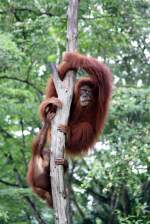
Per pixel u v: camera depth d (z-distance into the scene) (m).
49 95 8.59
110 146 12.88
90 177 12.24
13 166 17.06
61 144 7.79
